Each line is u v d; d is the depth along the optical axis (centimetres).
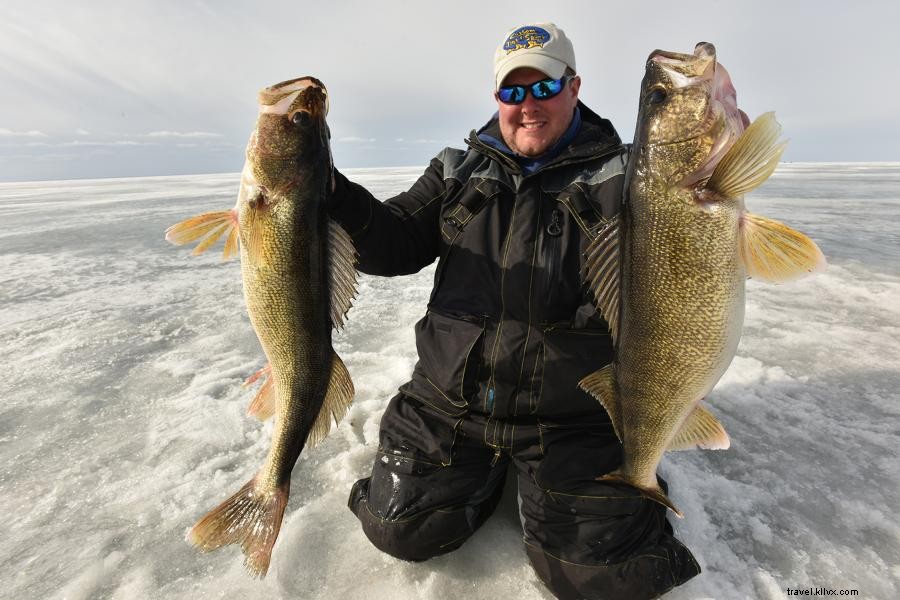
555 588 87
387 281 283
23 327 207
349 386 98
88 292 261
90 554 96
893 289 241
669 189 84
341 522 104
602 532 87
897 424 131
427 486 95
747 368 162
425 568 94
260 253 90
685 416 88
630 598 84
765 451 123
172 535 101
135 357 179
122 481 115
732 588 88
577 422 98
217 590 90
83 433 133
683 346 85
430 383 103
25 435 132
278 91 89
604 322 94
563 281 95
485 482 99
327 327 96
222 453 126
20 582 91
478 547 98
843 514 104
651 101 86
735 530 100
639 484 88
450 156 113
